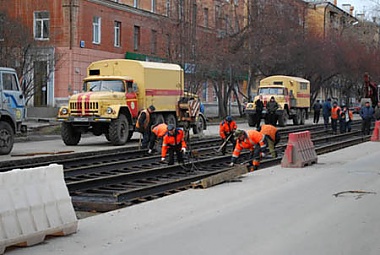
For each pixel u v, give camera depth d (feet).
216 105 204.03
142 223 32.91
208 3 175.83
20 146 83.92
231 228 31.37
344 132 117.50
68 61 140.87
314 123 158.71
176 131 58.80
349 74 221.05
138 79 88.12
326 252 26.50
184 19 151.94
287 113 138.21
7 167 59.93
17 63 116.47
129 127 86.94
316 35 204.13
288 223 32.65
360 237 29.45
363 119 112.88
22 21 128.77
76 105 82.84
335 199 40.52
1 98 67.97
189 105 95.40
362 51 222.28
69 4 140.67
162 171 57.36
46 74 130.21
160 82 91.40
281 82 143.43
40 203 28.32
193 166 60.44
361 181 49.37
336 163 63.16
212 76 160.86
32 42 121.39
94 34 149.38
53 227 28.73
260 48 170.40
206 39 160.76
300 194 42.63
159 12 170.60
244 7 194.18
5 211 26.43
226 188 45.75
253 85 209.36
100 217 34.73
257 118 125.08
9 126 69.56
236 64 162.91
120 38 158.51
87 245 27.84
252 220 33.40
